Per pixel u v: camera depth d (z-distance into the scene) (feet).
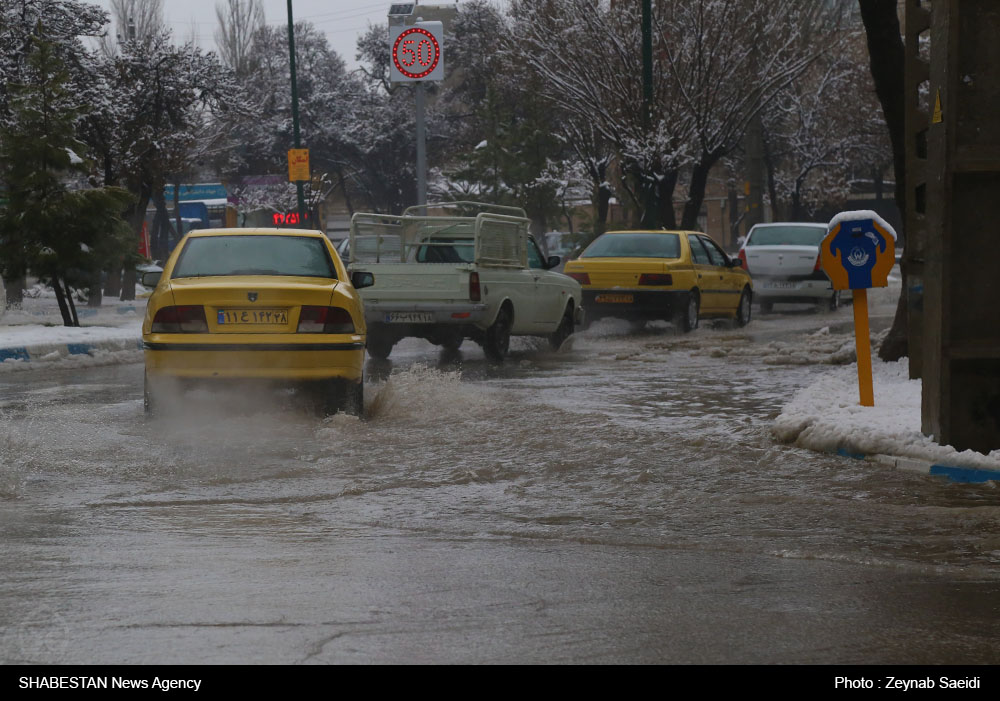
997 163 39.14
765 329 116.37
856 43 291.79
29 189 110.83
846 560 28.14
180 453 43.16
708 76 162.91
